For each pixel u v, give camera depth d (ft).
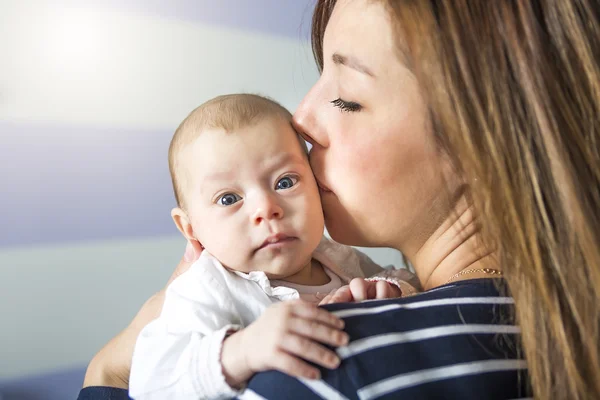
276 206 3.41
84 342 8.14
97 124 8.13
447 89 2.52
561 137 2.40
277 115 3.72
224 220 3.47
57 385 8.02
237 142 3.51
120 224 8.28
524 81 2.43
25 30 7.79
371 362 2.24
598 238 2.37
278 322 2.41
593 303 2.38
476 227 2.93
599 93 2.42
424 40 2.57
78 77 8.04
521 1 2.45
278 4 8.93
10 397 7.77
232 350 2.64
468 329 2.38
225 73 8.74
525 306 2.43
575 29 2.43
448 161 2.88
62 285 8.02
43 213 7.90
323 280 3.84
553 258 2.42
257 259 3.43
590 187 2.42
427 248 3.16
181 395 2.82
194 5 8.55
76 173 8.05
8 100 7.69
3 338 7.77
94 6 8.07
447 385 2.22
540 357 2.36
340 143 3.08
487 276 2.75
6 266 7.75
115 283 8.27
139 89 8.34
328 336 2.31
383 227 3.08
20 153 7.77
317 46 4.10
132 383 3.08
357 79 2.97
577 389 2.32
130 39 8.27
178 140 3.82
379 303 2.55
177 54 8.50
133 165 8.34
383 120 2.92
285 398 2.23
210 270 3.40
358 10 2.97
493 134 2.47
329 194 3.35
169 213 8.57
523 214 2.45
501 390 2.27
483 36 2.48
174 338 3.06
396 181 2.96
